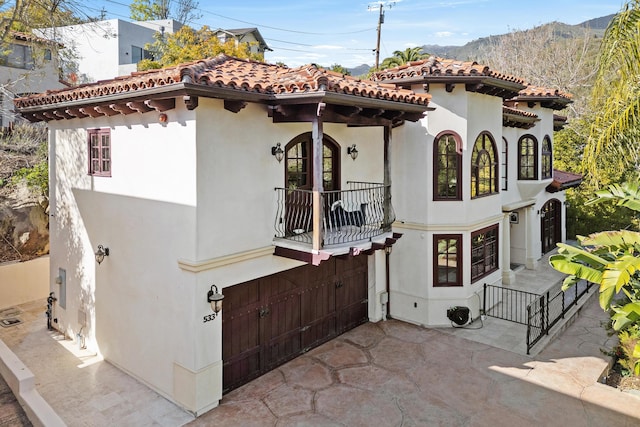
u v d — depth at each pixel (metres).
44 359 11.62
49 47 20.64
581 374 10.86
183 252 9.23
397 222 14.39
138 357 10.51
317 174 9.68
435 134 13.78
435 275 14.02
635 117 9.30
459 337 13.13
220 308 9.25
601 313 15.09
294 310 11.81
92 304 11.92
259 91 9.22
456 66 13.23
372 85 11.61
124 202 10.66
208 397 9.41
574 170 26.09
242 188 9.84
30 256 17.02
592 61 37.16
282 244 10.39
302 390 10.23
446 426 8.88
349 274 13.66
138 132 10.08
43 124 21.41
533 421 9.01
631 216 25.30
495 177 15.76
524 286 17.53
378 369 11.20
